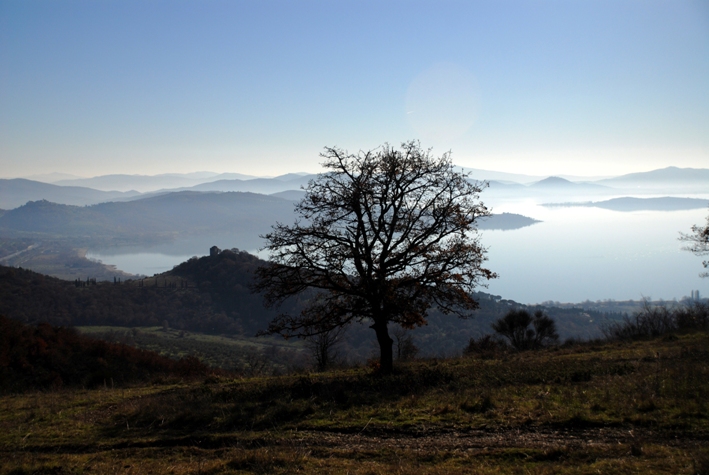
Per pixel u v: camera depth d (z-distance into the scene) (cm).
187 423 1062
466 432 892
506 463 727
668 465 655
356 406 1126
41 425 1111
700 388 989
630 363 1453
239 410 1131
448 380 1389
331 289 1631
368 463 759
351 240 1609
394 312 1584
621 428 847
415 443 854
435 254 1623
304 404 1140
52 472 776
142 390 1634
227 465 767
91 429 1060
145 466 786
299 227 1644
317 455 819
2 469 782
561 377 1277
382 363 1616
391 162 1592
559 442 804
